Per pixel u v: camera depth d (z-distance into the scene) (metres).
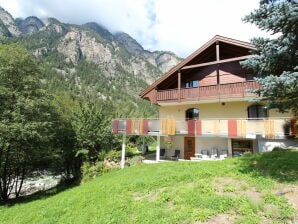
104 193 9.39
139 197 8.37
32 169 23.22
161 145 21.94
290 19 7.03
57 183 25.17
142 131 18.41
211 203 6.60
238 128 15.60
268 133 14.54
